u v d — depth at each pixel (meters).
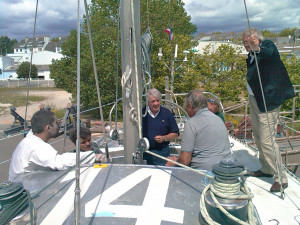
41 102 26.08
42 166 2.09
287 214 2.51
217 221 1.36
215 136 2.65
